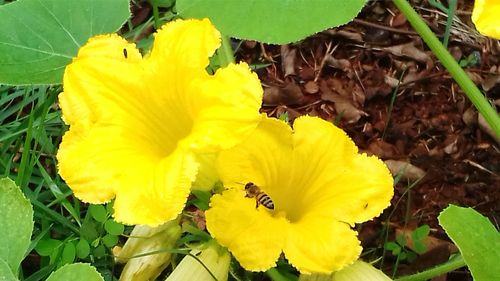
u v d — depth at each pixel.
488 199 0.81
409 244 0.78
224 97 0.54
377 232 0.79
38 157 0.76
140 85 0.57
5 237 0.60
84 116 0.57
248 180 0.59
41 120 0.75
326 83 0.87
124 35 0.86
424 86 0.87
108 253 0.74
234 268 0.67
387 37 0.90
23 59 0.70
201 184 0.59
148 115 0.58
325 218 0.59
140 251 0.63
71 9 0.71
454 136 0.85
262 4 0.67
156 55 0.57
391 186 0.60
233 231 0.57
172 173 0.54
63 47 0.71
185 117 0.58
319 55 0.89
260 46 0.89
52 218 0.75
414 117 0.86
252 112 0.54
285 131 0.59
